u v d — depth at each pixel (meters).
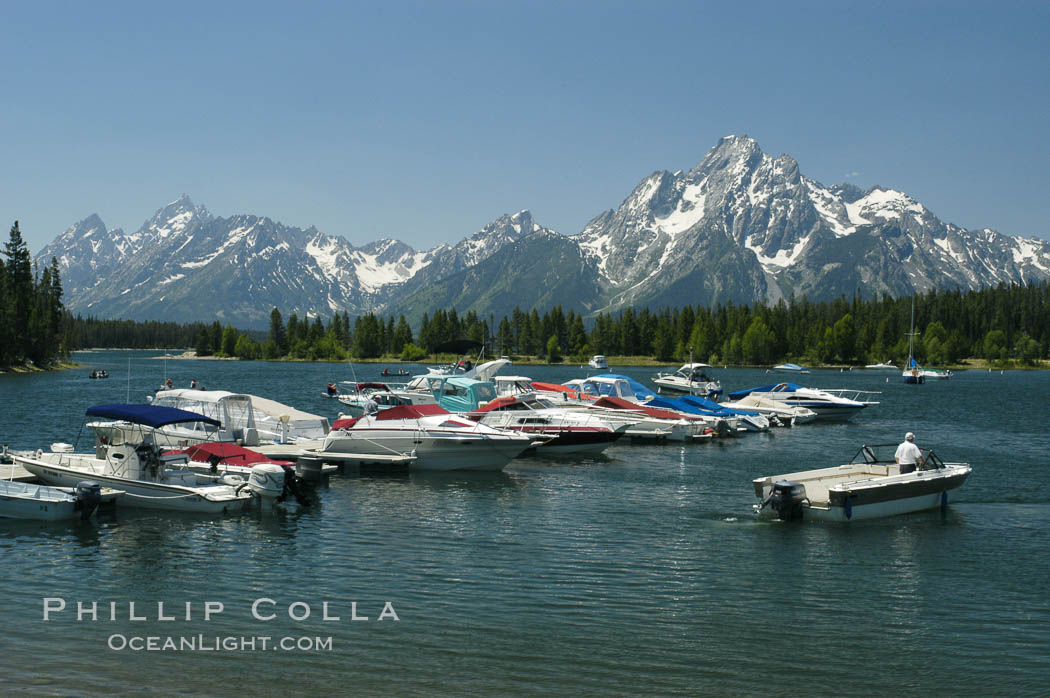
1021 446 56.12
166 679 17.55
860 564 25.58
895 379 179.50
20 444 50.62
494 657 18.67
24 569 24.58
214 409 43.00
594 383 69.75
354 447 41.81
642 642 19.50
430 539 28.20
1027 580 24.16
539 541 28.03
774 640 19.69
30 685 17.11
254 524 30.00
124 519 30.48
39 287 193.88
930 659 18.72
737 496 36.09
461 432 41.41
